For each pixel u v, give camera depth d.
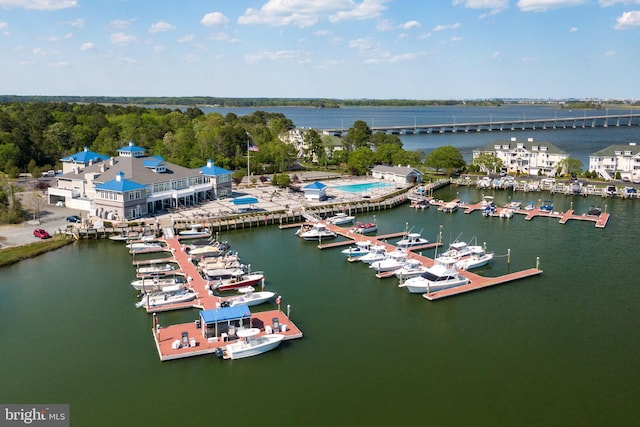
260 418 51.06
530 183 177.75
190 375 58.22
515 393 55.09
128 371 58.81
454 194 170.00
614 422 50.44
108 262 95.56
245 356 61.72
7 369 59.28
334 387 56.12
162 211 129.50
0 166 178.75
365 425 50.06
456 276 84.75
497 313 74.75
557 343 65.81
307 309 75.69
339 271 92.38
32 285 84.00
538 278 88.88
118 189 117.50
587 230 121.75
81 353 62.59
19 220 119.19
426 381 57.28
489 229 123.12
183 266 92.00
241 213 129.25
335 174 199.50
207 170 149.38
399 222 130.62
